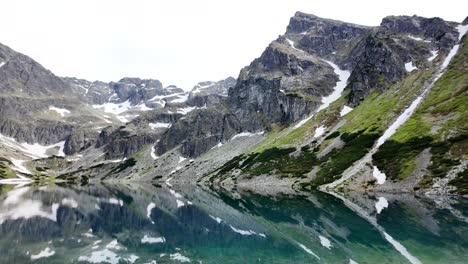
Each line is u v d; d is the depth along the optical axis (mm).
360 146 162875
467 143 122562
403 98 199250
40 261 48469
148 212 98750
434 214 72688
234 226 72812
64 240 62156
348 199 105812
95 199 139625
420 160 125625
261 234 63312
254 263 44500
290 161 189375
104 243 59594
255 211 92938
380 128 172375
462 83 179625
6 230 71000
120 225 77688
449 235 53906
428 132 143625
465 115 142500
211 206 108000
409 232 57188
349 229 62406
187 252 52000
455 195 100062
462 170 109750
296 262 44344
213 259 47469
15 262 47906
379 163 137500
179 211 99125
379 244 50531
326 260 44531
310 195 122500
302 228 66562
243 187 175750
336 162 159750
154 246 56781
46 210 103688
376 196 108062
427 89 197125
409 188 113062
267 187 162750
